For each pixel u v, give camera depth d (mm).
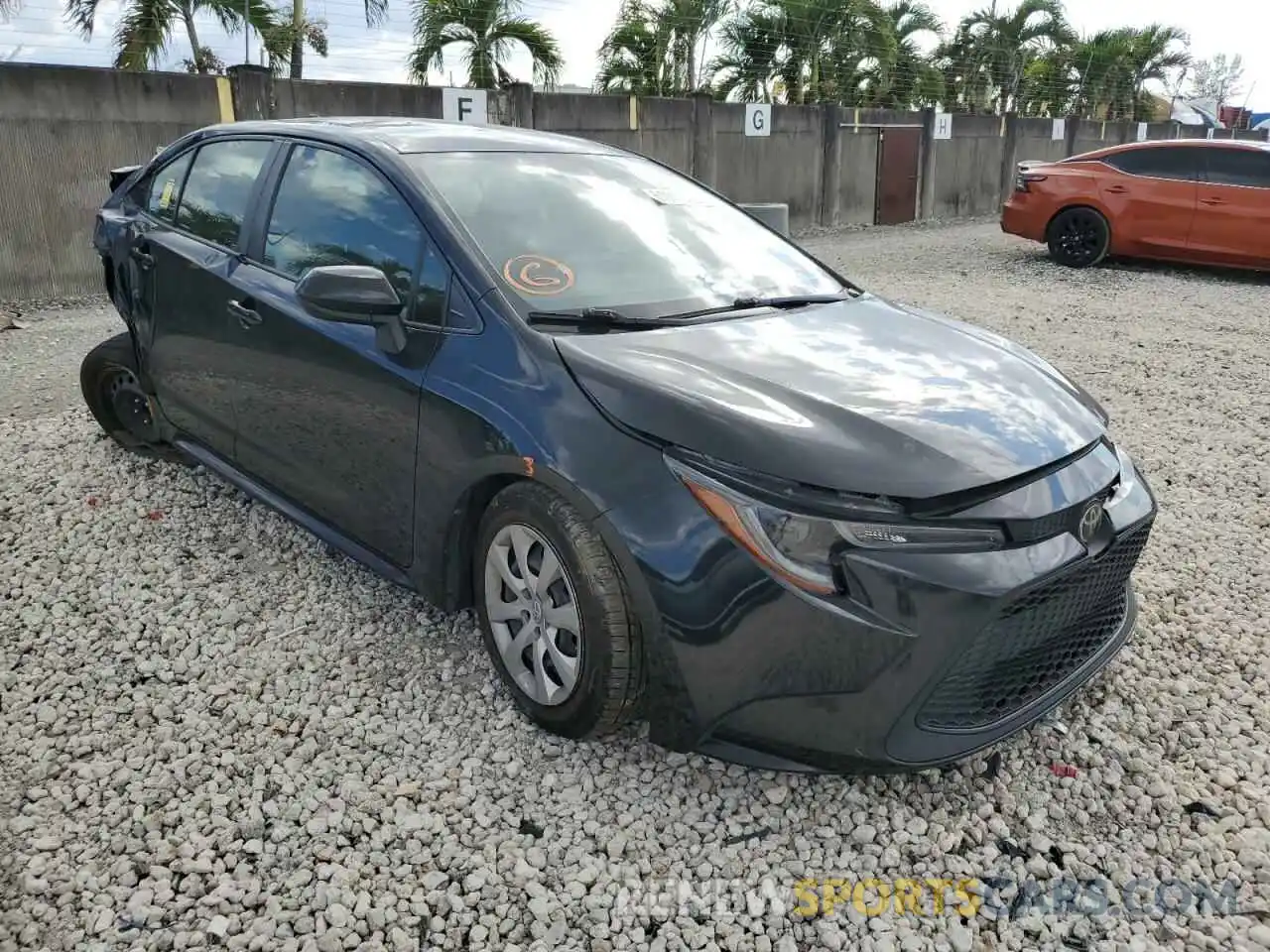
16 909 2279
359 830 2537
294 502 3705
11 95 9164
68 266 9797
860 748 2391
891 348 3072
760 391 2637
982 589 2338
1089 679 2834
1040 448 2605
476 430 2797
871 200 18859
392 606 3594
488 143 3691
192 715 2963
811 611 2305
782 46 19703
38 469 4773
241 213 3871
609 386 2613
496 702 3051
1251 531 4496
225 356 3811
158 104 10000
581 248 3270
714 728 2475
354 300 2887
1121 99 28875
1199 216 11109
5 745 2826
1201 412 6246
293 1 13539
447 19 14820
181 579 3764
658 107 14711
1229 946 2289
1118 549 2756
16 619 3471
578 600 2590
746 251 3711
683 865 2467
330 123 3828
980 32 26234
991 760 2871
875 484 2350
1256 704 3170
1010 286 10797
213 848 2475
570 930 2271
